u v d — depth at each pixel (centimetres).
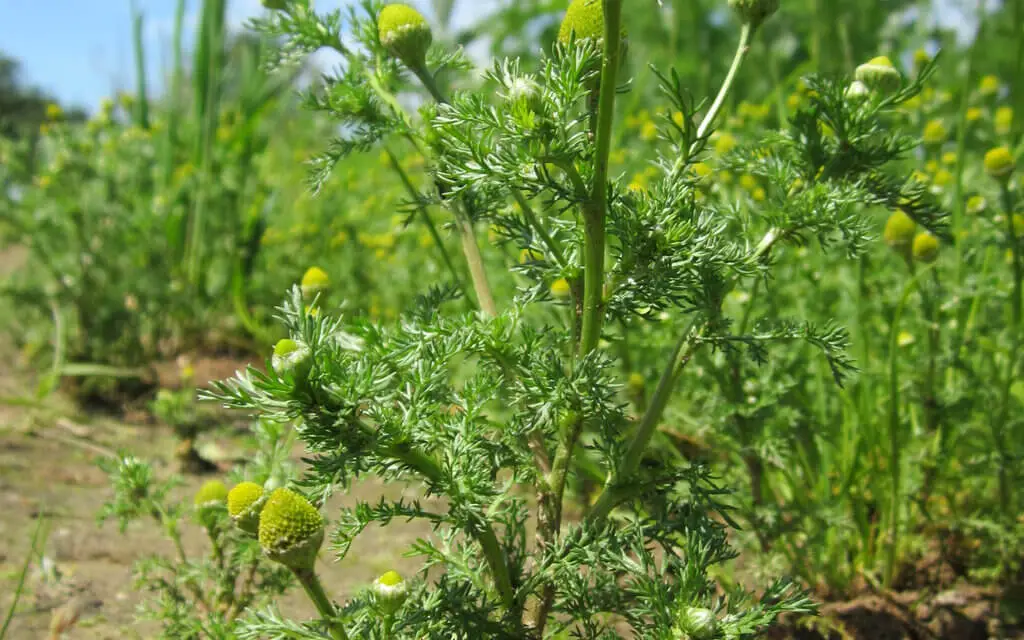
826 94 23
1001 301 35
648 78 81
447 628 20
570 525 21
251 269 61
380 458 19
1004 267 37
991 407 32
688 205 21
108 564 31
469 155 20
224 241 60
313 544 19
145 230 58
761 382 30
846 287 37
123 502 27
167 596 25
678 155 22
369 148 24
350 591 30
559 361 20
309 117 87
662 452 32
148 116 70
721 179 35
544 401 20
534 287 22
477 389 20
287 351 19
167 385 51
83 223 55
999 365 34
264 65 25
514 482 21
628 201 20
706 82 80
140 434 45
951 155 45
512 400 21
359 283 58
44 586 29
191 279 58
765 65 84
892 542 30
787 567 31
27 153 59
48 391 47
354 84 24
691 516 20
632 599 21
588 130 21
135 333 54
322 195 63
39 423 45
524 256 24
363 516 20
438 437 20
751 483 31
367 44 25
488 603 21
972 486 33
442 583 20
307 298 23
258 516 20
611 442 21
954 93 51
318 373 18
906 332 35
